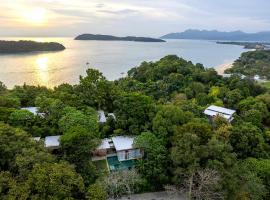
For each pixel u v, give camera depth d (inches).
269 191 1387.8
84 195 1069.8
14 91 2105.1
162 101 2327.8
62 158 1275.8
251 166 1428.4
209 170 1222.9
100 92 1963.6
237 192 1224.8
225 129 1625.2
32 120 1566.2
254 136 1636.3
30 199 945.5
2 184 958.4
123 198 1302.9
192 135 1348.4
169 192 1305.4
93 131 1515.7
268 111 2341.3
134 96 1727.4
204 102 2468.0
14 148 1106.7
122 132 1657.2
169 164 1407.5
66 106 1681.8
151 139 1461.6
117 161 1524.4
